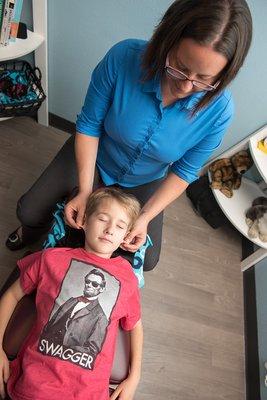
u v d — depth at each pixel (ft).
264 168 5.28
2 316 3.36
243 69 4.91
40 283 3.39
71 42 5.07
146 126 3.48
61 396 3.03
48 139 6.09
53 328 3.16
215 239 6.24
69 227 3.88
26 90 5.18
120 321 3.57
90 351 3.17
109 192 3.73
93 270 3.49
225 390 5.04
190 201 6.42
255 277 5.96
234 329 5.59
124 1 4.45
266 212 5.67
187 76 2.62
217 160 6.15
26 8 4.60
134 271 3.80
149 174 4.24
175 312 5.32
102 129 3.94
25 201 4.13
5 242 4.95
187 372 4.94
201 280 5.76
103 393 3.17
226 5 2.29
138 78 3.18
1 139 5.77
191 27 2.35
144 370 4.73
